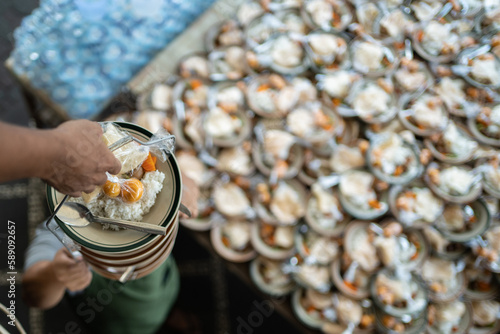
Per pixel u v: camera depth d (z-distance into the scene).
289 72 1.91
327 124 1.80
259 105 1.86
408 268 1.69
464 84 1.79
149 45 2.21
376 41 1.86
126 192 0.69
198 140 1.82
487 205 1.69
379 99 1.79
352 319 1.69
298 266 1.77
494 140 1.73
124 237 0.71
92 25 2.13
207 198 1.83
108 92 2.14
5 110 2.73
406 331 1.67
